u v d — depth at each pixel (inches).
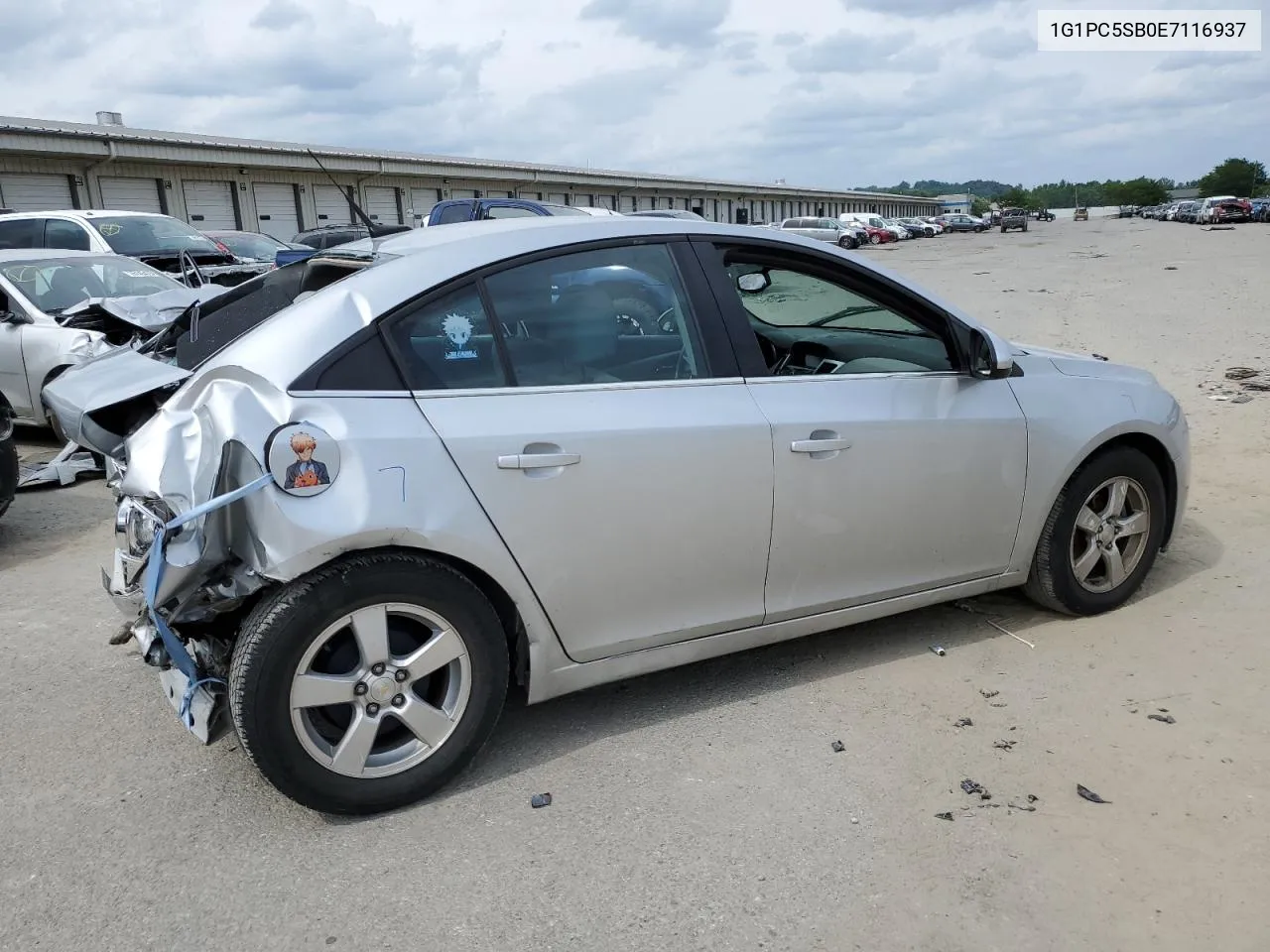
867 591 138.9
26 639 164.1
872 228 2096.5
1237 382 343.9
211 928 93.2
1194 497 219.6
